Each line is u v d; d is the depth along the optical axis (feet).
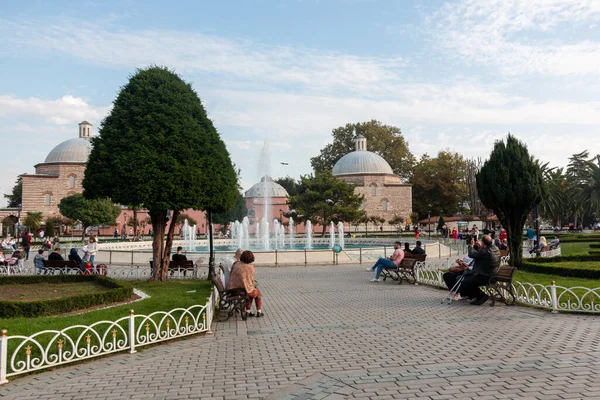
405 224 215.51
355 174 221.46
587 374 17.81
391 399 15.78
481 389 16.52
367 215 214.07
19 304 30.30
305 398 16.16
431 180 228.63
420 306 34.94
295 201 155.53
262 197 213.46
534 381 17.19
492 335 24.79
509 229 53.72
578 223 221.05
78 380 18.83
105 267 56.39
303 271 63.67
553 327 26.27
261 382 18.04
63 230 192.95
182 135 46.24
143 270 59.82
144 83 47.39
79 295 33.22
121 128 46.09
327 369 19.48
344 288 46.16
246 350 23.02
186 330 25.93
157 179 44.14
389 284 48.91
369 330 26.86
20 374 19.48
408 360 20.48
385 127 253.03
